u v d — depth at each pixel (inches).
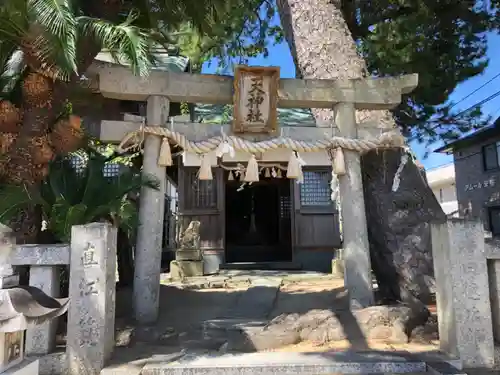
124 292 279.3
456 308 165.6
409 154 264.7
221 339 194.5
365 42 451.5
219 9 276.4
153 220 233.3
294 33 312.2
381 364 157.6
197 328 210.2
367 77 294.4
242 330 195.2
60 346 173.8
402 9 428.1
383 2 433.7
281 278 394.0
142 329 203.6
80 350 158.2
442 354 169.0
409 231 248.5
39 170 201.6
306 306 247.9
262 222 732.7
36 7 165.5
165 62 422.9
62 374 158.2
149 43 230.5
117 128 241.9
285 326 196.4
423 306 222.8
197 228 466.0
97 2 224.8
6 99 207.5
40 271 165.9
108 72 237.0
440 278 178.5
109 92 237.3
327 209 506.3
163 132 238.1
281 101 256.2
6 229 119.9
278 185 660.1
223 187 507.8
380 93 258.7
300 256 501.4
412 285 238.7
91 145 294.4
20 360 111.8
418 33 427.8
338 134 256.7
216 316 234.5
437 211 257.4
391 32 425.4
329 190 509.7
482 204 672.4
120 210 209.6
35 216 210.7
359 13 462.6
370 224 266.7
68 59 171.8
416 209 254.4
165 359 167.0
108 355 165.6
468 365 161.8
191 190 506.3
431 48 442.6
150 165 239.5
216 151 246.2
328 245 500.7
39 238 214.2
